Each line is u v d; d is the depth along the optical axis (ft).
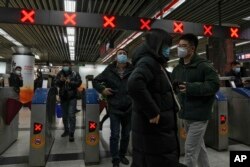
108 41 38.32
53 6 21.68
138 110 5.85
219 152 13.03
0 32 35.01
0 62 77.46
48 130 12.46
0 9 16.20
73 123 15.34
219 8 21.22
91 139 11.45
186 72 8.64
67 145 14.44
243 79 18.47
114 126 10.48
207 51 30.32
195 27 19.67
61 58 73.36
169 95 5.90
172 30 19.02
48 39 40.50
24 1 20.71
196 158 8.26
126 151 12.03
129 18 18.11
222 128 13.29
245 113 14.73
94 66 82.28
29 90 38.63
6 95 13.32
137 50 6.07
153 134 5.66
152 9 22.16
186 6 22.40
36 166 10.98
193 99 8.20
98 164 11.35
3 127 12.90
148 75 5.49
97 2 21.22
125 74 10.57
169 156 5.68
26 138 16.02
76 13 17.13
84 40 42.27
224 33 20.51
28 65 39.52
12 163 11.44
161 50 5.79
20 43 44.65
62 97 15.66
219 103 13.32
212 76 8.01
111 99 10.55
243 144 14.74
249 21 27.32
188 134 8.36
